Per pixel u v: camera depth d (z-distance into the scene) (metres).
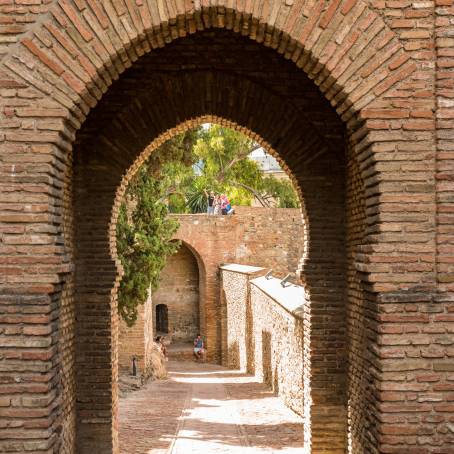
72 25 6.11
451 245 6.14
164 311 37.34
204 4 6.25
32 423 5.86
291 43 6.38
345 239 10.08
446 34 6.16
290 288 18.47
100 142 9.95
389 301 6.12
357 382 9.22
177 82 10.02
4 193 5.98
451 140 6.16
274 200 40.62
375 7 6.22
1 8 6.05
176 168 27.33
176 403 17.45
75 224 9.85
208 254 33.91
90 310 9.80
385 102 6.21
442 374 6.10
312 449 10.01
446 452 6.05
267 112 10.10
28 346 5.88
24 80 6.05
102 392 9.74
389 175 6.18
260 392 19.09
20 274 5.93
